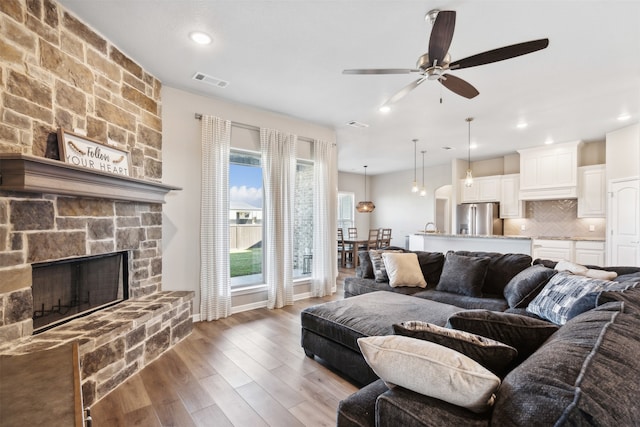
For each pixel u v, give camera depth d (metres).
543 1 2.09
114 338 2.25
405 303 2.79
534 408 0.74
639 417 0.69
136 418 1.92
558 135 5.30
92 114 2.49
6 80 1.87
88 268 2.63
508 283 3.10
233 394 2.19
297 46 2.70
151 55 2.88
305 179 4.93
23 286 1.96
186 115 3.62
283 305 4.34
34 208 2.02
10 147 1.89
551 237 5.91
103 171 2.31
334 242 5.15
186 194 3.62
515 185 6.53
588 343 0.93
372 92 3.65
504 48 2.00
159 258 3.32
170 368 2.55
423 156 7.22
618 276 2.39
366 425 1.18
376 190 10.23
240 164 4.25
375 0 2.12
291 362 2.67
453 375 0.97
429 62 2.21
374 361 1.13
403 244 9.37
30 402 1.02
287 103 4.00
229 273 3.90
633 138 4.63
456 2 2.12
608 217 5.03
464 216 7.15
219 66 3.06
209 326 3.53
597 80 3.24
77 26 2.35
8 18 1.88
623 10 2.16
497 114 4.30
